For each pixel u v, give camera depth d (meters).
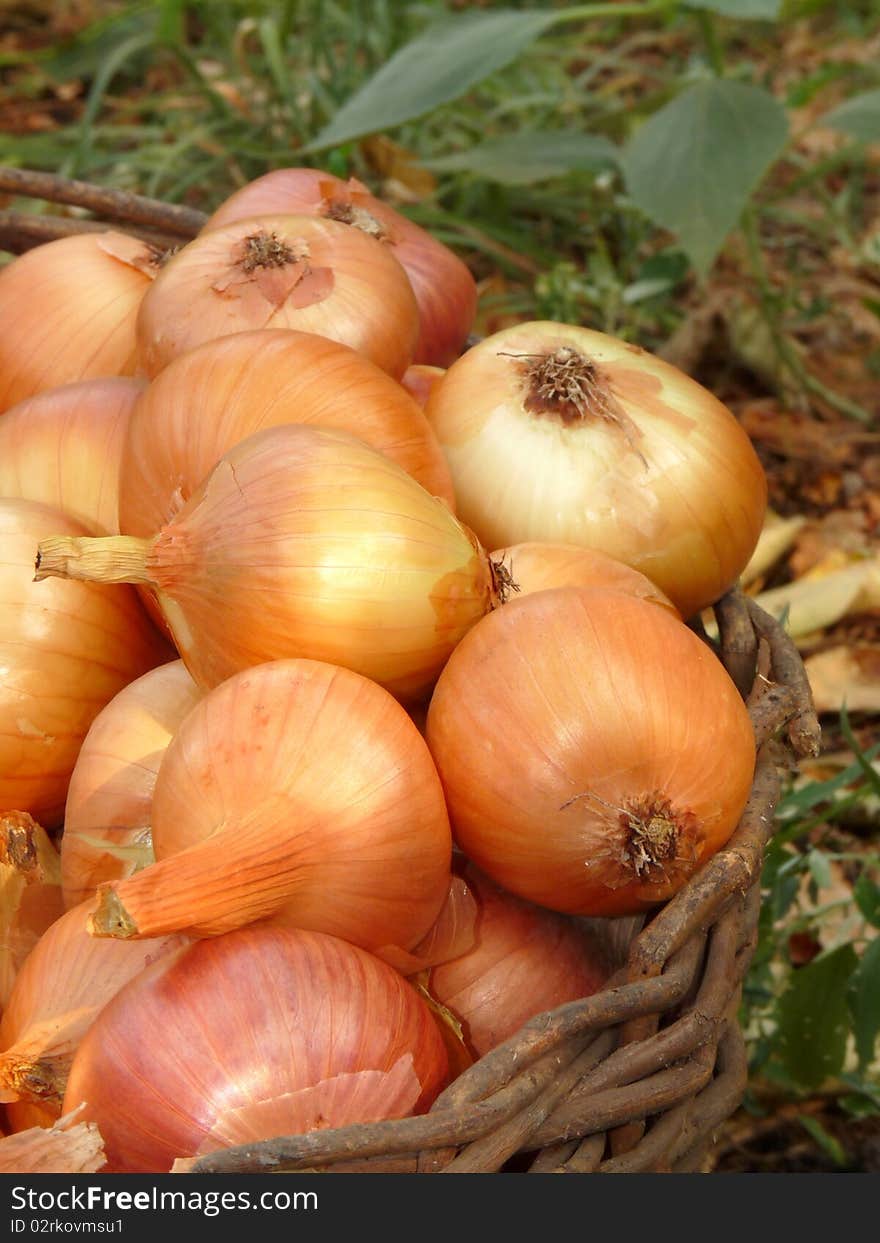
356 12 1.46
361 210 0.75
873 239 1.42
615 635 0.56
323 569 0.56
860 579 1.03
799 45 1.85
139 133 1.49
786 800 0.76
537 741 0.55
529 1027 0.53
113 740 0.60
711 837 0.57
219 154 1.40
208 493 0.58
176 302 0.67
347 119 1.05
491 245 1.38
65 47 1.60
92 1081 0.53
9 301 0.73
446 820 0.56
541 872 0.56
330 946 0.54
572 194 1.49
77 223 0.82
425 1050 0.54
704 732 0.56
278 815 0.54
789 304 1.36
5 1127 0.59
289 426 0.58
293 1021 0.52
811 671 0.99
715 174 1.00
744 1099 0.79
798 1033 0.74
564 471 0.65
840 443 1.24
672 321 1.35
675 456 0.66
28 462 0.67
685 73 1.60
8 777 0.62
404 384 0.72
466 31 1.08
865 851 0.91
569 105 1.57
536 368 0.66
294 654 0.56
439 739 0.56
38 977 0.57
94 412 0.67
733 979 0.58
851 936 0.85
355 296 0.67
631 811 0.55
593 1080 0.54
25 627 0.62
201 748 0.55
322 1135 0.50
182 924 0.52
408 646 0.57
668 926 0.56
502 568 0.60
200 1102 0.52
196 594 0.57
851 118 1.16
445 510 0.58
